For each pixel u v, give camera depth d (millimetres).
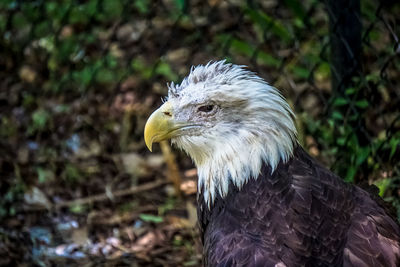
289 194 7188
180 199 11117
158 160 11945
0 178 11648
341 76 9930
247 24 13984
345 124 9883
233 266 6797
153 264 9867
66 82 13484
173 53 13930
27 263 9938
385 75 10250
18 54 14320
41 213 10969
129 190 11328
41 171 11773
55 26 14602
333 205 7086
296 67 12102
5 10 14984
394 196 9570
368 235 6891
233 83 7500
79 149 12297
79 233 10500
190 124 7715
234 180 7527
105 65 13516
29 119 12992
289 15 13539
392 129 9945
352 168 9594
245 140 7484
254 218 7160
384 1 10773
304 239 6828
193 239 10266
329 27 9867
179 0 13250
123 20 13750
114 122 12719
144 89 13195
